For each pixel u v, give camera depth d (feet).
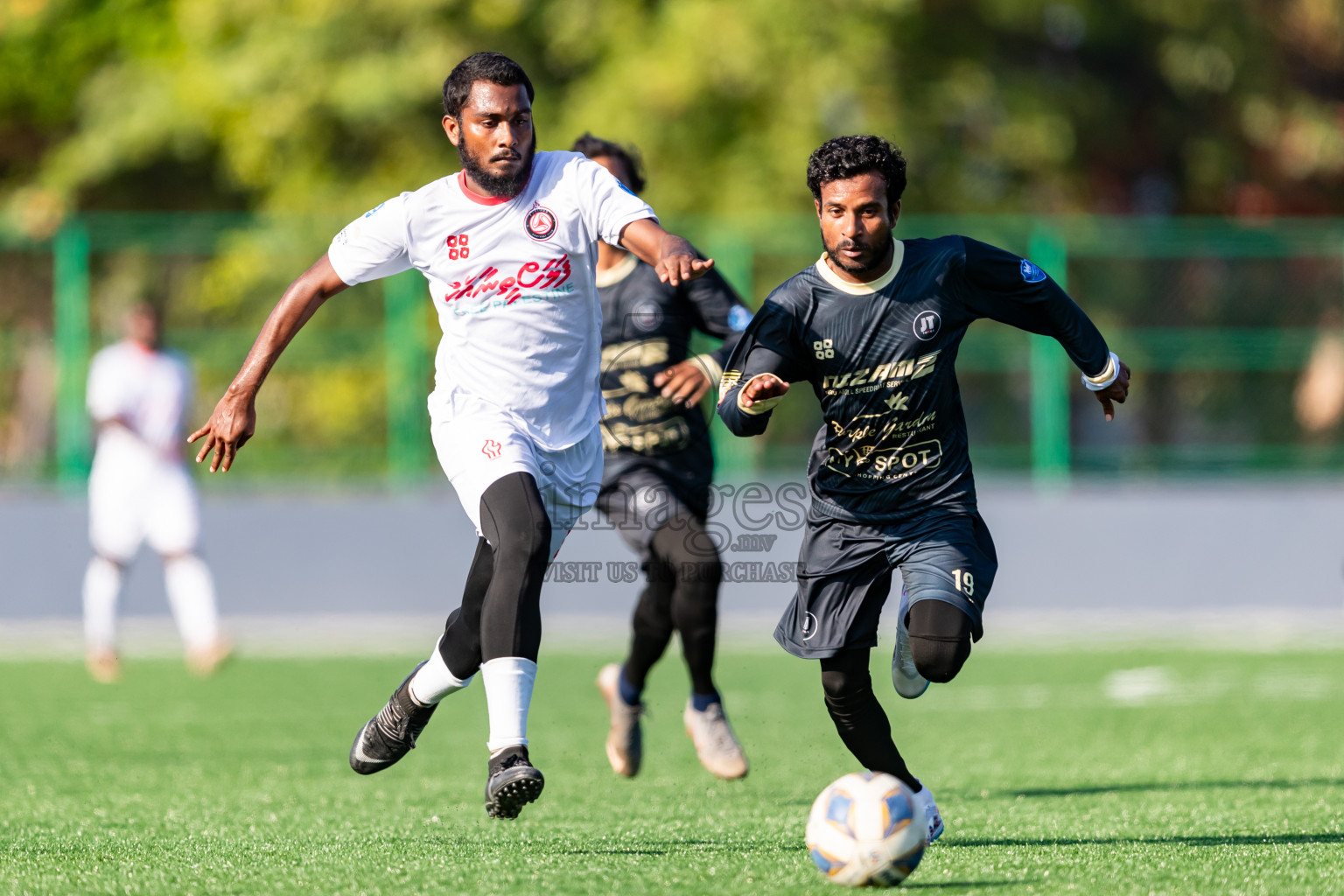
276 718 97.45
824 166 49.34
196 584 119.75
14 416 157.99
